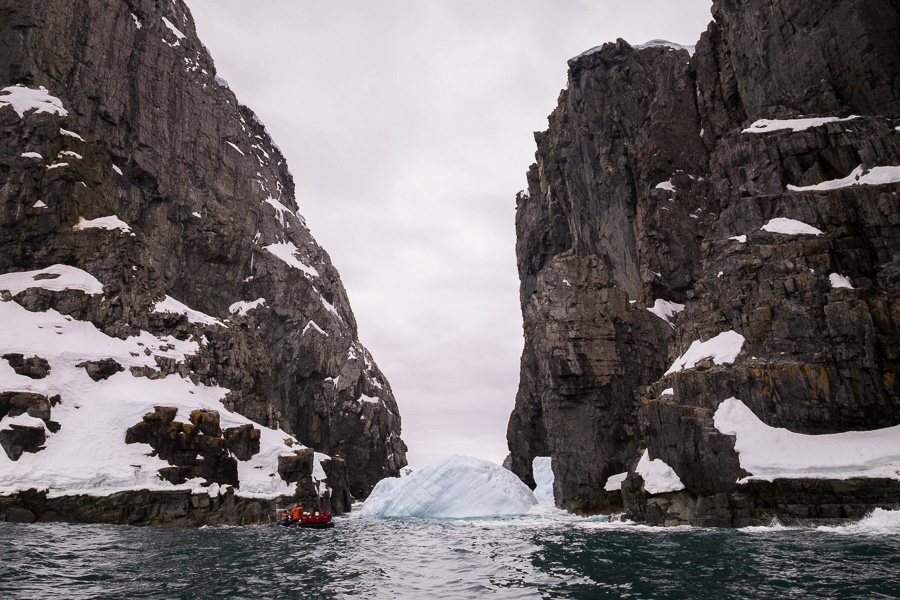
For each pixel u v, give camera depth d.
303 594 21.20
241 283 97.19
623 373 60.78
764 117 59.38
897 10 53.34
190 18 105.31
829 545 28.39
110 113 78.81
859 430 39.34
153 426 49.81
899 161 48.19
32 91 69.12
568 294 62.34
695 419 42.25
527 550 31.55
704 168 70.25
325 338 104.12
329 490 67.06
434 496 58.38
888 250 44.94
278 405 95.25
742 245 48.84
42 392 48.47
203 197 92.88
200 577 24.09
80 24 77.25
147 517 44.69
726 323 48.41
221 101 102.88
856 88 54.19
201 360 62.78
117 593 20.83
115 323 59.25
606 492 57.88
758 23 61.31
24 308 55.72
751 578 22.19
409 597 20.73
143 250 68.44
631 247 72.38
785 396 40.94
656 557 27.66
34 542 31.75
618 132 76.88
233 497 50.47
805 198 48.47
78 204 65.50
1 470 42.62
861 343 40.28
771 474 38.16
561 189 86.56
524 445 86.50
